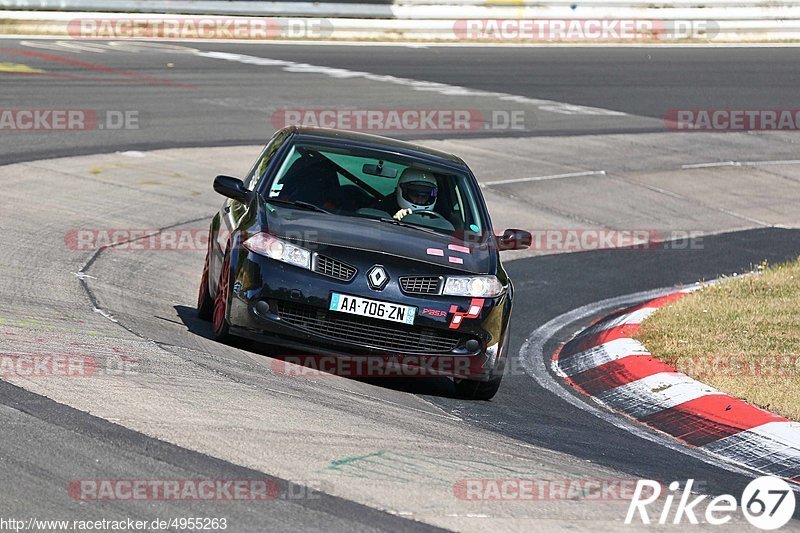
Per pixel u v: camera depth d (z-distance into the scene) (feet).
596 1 369.30
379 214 90.79
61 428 59.82
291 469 58.65
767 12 394.11
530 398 90.12
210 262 96.84
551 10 363.15
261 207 88.69
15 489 51.44
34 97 205.98
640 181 204.03
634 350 102.27
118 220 137.80
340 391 79.25
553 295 133.28
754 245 170.09
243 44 305.12
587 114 253.03
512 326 117.70
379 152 97.30
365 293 81.76
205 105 218.38
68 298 95.96
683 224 180.75
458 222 92.63
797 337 106.63
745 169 222.07
